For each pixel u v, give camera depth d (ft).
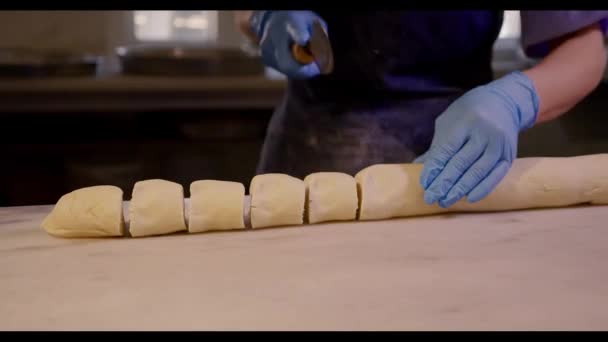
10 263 3.22
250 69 8.34
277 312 2.75
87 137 7.84
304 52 4.65
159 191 3.61
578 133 6.56
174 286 2.98
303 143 5.31
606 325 2.65
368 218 3.88
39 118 7.80
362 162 5.01
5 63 7.50
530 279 3.06
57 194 7.69
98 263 3.23
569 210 4.10
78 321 2.68
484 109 4.00
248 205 4.08
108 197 3.57
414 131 5.02
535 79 4.32
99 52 9.91
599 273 3.13
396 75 5.08
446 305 2.81
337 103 5.22
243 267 3.19
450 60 5.11
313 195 3.77
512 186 3.97
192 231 3.65
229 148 8.05
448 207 3.91
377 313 2.74
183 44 10.32
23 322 2.67
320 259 3.28
